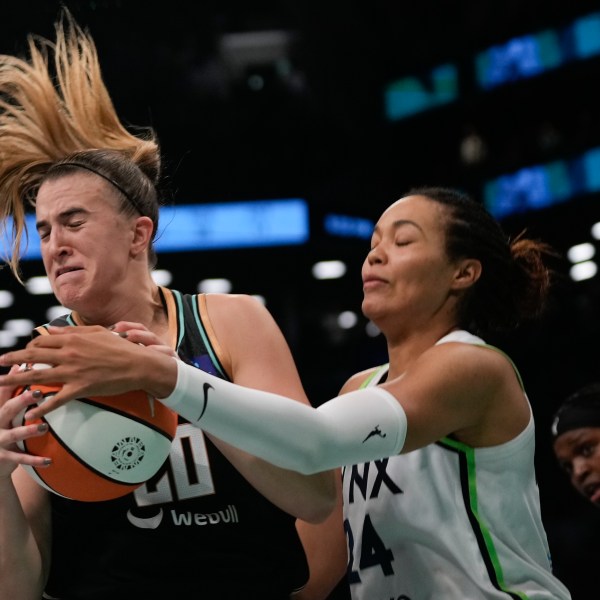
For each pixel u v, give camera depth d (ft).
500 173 39.99
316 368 42.60
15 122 10.43
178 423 9.26
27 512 9.30
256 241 40.52
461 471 9.67
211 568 9.32
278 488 8.78
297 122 41.37
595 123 37.88
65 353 7.34
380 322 10.34
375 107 41.81
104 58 35.55
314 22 38.29
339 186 41.55
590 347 35.96
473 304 10.52
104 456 7.72
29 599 9.12
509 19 38.86
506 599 9.37
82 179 9.10
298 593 10.64
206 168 40.96
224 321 9.61
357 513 10.20
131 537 9.27
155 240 10.38
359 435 8.32
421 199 10.43
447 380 9.11
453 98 40.32
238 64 39.32
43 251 9.16
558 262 37.96
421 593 9.76
